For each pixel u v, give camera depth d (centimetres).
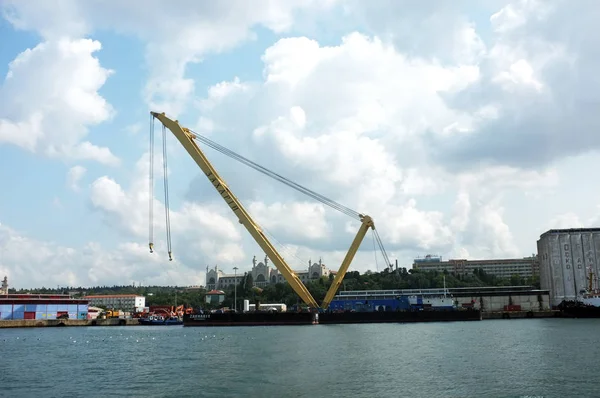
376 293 18988
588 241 19088
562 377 4834
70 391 4609
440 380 4756
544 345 7462
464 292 18475
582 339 8325
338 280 14662
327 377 4991
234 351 7438
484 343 7881
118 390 4606
